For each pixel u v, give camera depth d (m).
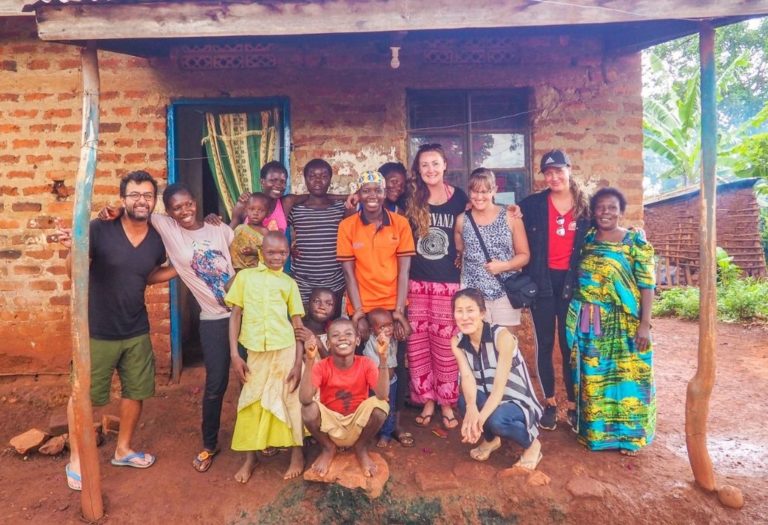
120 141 4.52
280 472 3.30
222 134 4.70
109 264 3.15
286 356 3.24
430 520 3.05
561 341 3.74
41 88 4.49
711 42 3.10
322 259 3.76
